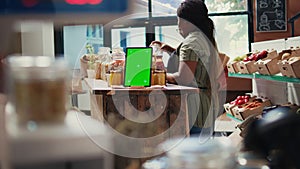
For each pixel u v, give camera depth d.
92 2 0.88
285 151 1.15
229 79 6.12
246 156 1.16
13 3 0.87
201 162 1.00
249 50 6.46
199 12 2.86
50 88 0.86
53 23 0.94
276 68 2.77
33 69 0.86
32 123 0.85
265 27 6.43
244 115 3.43
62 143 0.85
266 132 1.19
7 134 0.84
